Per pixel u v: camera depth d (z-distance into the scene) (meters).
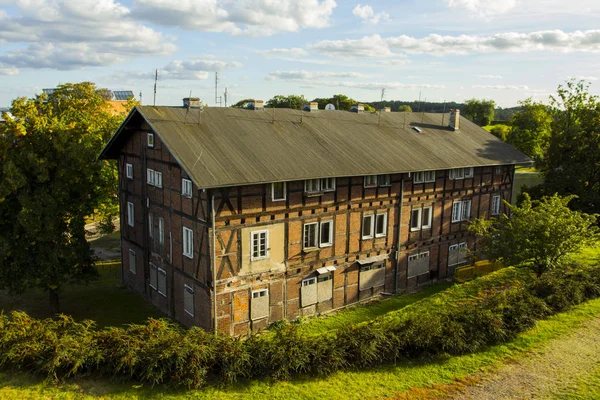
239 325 21.36
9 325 15.80
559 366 16.17
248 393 14.49
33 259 23.45
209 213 19.75
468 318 17.89
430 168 26.23
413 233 27.94
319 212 23.30
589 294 21.89
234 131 23.45
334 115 30.62
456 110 34.34
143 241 26.39
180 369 14.60
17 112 23.31
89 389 14.50
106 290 28.88
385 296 27.05
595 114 38.62
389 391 14.77
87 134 26.36
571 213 23.61
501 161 31.14
